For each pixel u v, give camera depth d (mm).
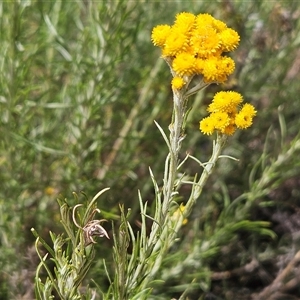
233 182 693
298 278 585
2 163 562
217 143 416
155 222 413
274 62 655
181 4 686
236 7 641
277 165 524
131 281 418
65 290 397
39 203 606
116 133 670
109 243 588
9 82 535
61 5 632
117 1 534
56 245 396
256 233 658
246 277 651
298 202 707
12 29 527
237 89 639
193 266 561
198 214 624
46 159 604
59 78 670
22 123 566
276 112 708
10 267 541
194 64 393
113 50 555
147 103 672
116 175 579
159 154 643
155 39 398
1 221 557
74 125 561
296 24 661
